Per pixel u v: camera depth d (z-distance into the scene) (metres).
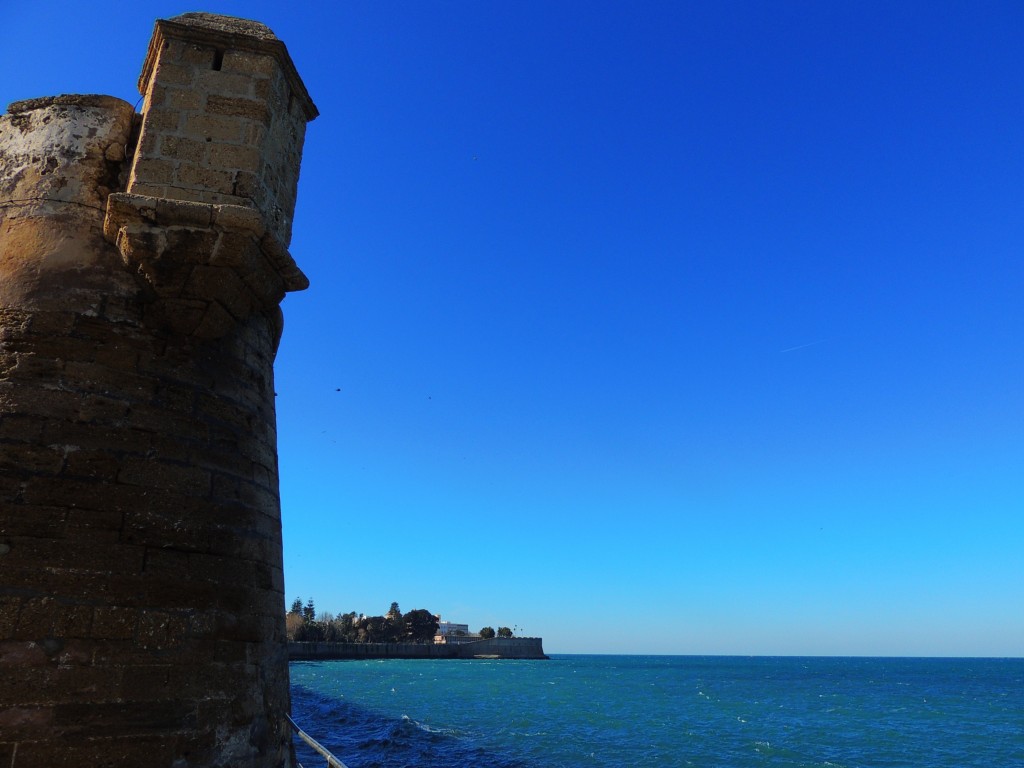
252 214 6.48
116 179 6.93
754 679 118.69
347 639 144.00
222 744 5.75
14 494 5.34
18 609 5.04
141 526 5.76
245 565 6.53
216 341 7.00
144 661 5.41
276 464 7.89
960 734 43.69
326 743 29.98
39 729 4.84
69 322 6.11
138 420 6.09
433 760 27.34
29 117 7.02
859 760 32.47
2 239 6.44
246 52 7.36
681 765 29.52
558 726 41.53
